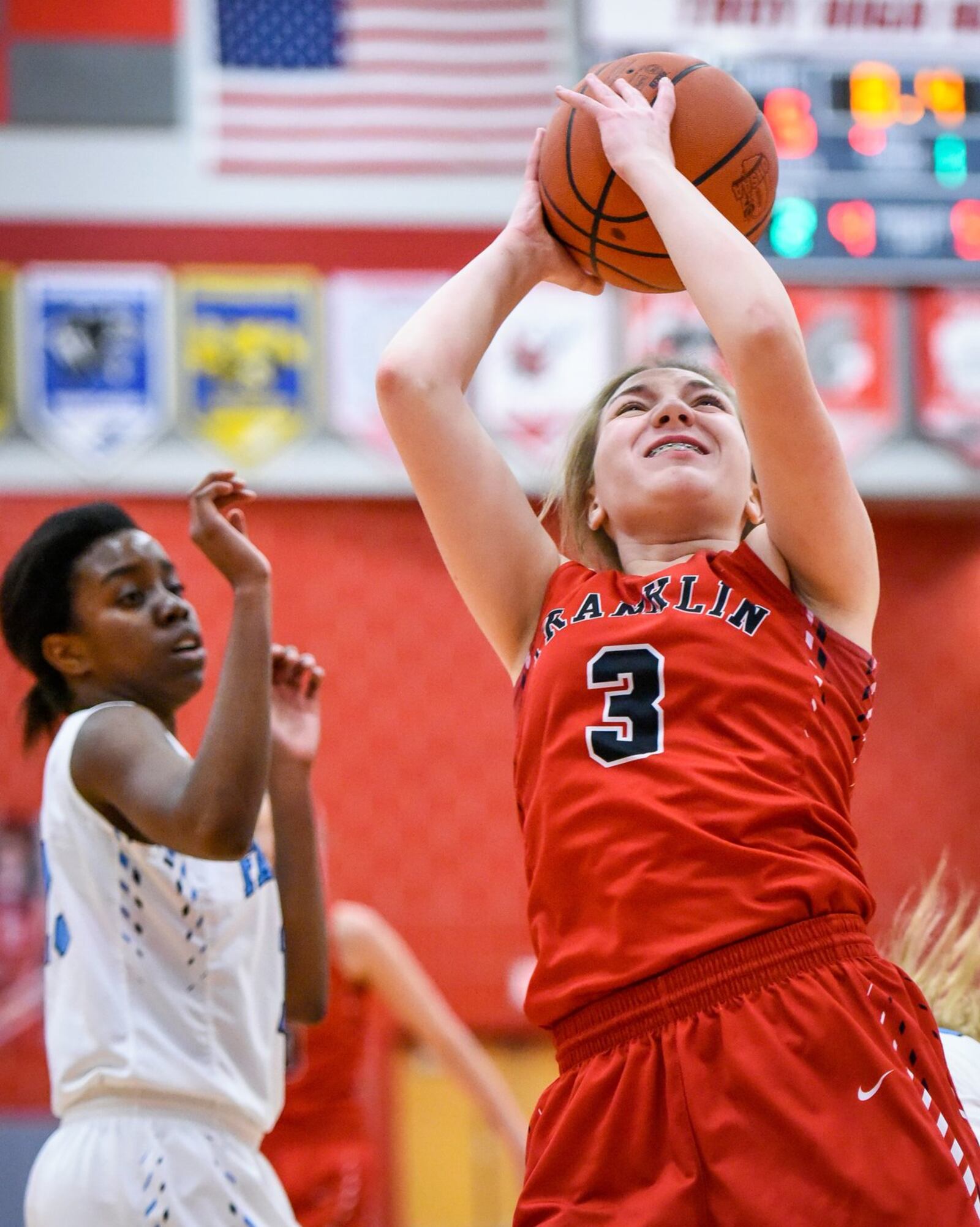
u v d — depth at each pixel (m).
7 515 13.33
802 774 2.82
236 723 3.26
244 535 3.56
